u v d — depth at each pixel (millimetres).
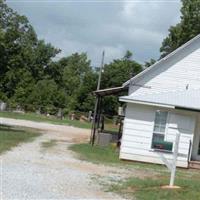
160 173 22156
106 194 15031
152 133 27172
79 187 15734
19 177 16219
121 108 34500
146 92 30031
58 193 14227
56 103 80562
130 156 27000
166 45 48938
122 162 25891
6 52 40312
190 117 27219
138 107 27312
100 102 35406
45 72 108625
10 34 39969
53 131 43750
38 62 106625
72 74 115625
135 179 18469
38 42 107188
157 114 27281
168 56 29984
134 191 15773
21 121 53531
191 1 47250
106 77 81750
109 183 17094
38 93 79438
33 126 47531
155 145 27078
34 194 13602
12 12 40000
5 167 18141
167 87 30141
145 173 21578
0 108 70375
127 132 27188
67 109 76688
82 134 43969
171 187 16500
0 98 71000
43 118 64375
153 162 26953
